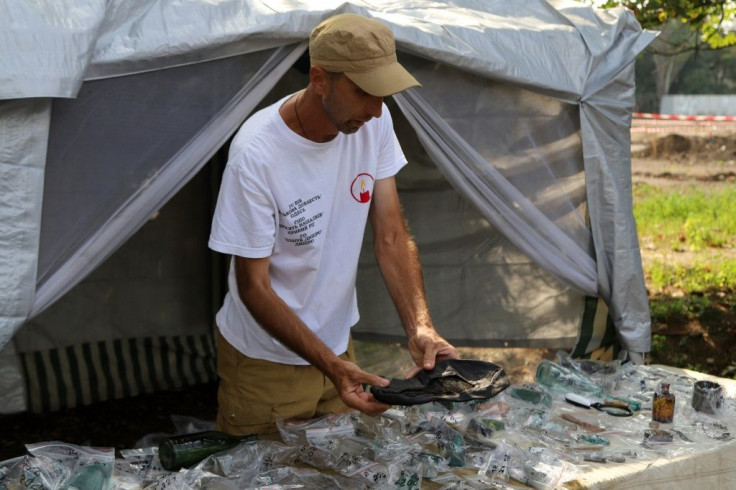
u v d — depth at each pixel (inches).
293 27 116.5
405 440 91.6
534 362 187.3
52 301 108.2
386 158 95.7
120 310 184.4
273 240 87.2
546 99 147.9
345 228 93.0
